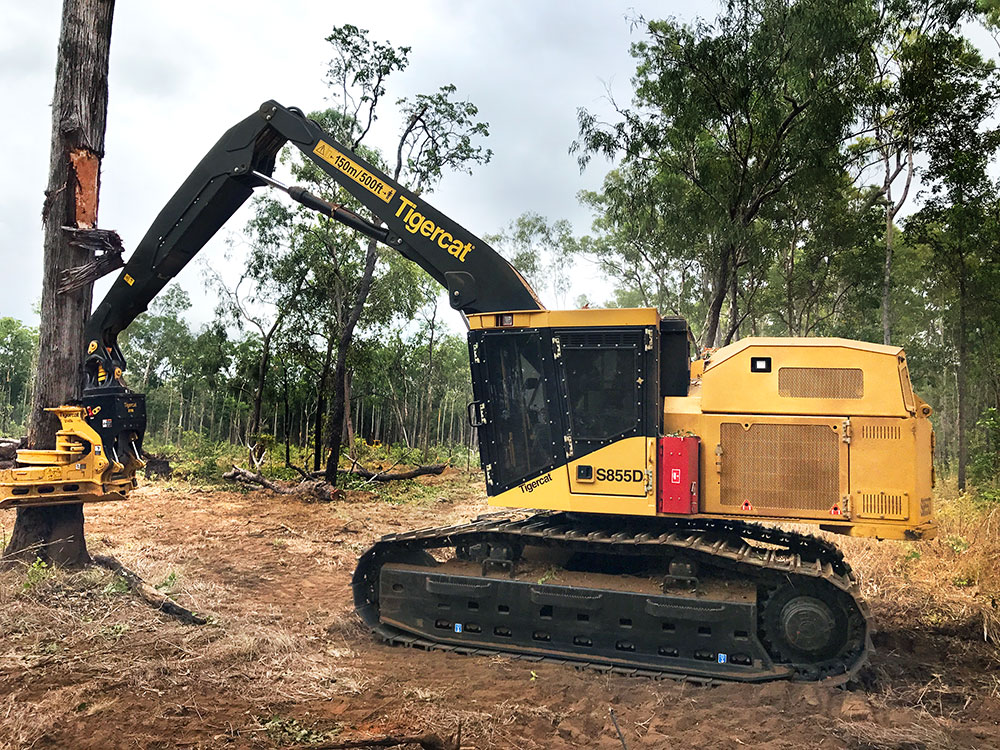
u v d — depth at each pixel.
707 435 5.66
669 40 15.81
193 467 20.00
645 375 5.71
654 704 4.80
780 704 4.76
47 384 7.12
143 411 7.68
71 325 7.23
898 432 5.33
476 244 6.50
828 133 15.10
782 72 15.44
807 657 5.24
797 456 5.50
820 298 31.31
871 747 4.14
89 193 7.26
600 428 5.81
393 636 6.13
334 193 19.78
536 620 5.77
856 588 5.29
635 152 17.11
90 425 7.32
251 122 7.43
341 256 21.75
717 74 15.35
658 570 5.95
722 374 5.71
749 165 17.17
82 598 6.23
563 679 5.22
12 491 6.69
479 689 5.02
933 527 5.47
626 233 28.28
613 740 4.25
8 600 5.96
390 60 17.23
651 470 5.64
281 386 26.42
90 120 7.25
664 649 5.45
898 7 16.48
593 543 5.64
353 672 5.20
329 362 22.28
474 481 21.59
